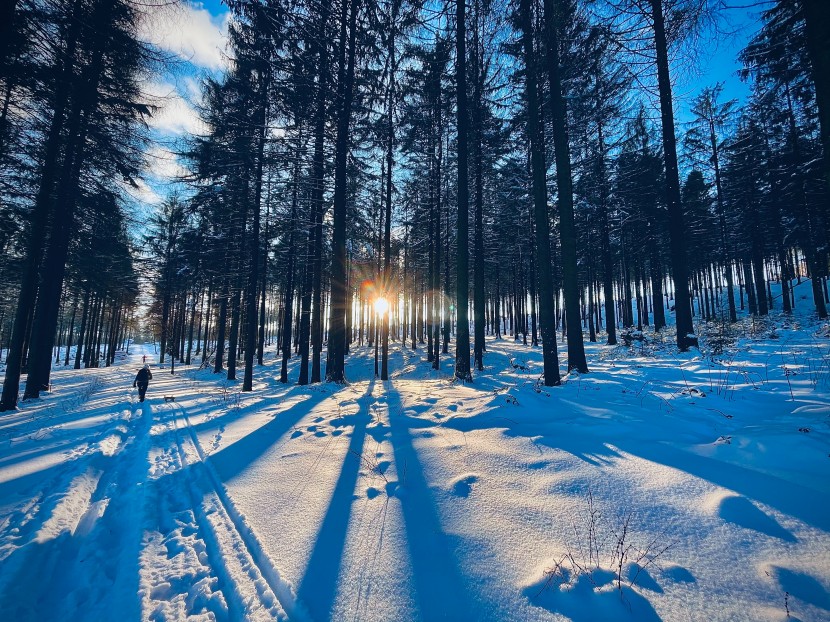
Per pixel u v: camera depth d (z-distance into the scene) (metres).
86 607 2.54
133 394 15.53
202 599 2.53
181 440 7.06
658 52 10.48
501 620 2.12
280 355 36.88
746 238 28.28
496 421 6.09
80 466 5.51
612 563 2.51
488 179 18.94
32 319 19.59
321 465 4.89
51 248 14.25
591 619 2.07
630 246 27.27
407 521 3.30
